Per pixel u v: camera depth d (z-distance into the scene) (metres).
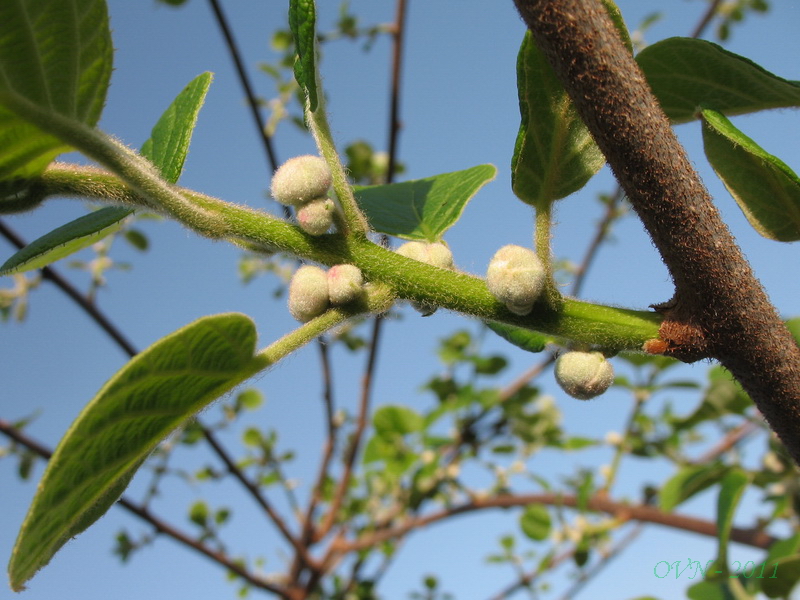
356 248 0.16
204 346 0.14
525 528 0.42
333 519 0.49
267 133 0.44
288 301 0.16
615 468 0.41
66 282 0.41
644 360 0.39
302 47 0.15
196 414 0.15
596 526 0.40
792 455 0.15
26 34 0.14
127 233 0.45
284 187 0.15
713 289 0.14
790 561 0.23
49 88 0.14
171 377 0.14
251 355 0.15
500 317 0.15
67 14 0.14
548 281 0.15
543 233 0.16
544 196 0.16
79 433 0.13
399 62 0.44
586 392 0.15
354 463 0.49
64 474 0.14
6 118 0.14
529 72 0.16
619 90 0.14
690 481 0.31
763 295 0.14
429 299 0.16
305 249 0.16
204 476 0.50
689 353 0.15
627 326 0.15
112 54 0.15
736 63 0.17
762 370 0.14
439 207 0.20
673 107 0.18
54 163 0.16
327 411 0.50
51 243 0.16
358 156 0.51
